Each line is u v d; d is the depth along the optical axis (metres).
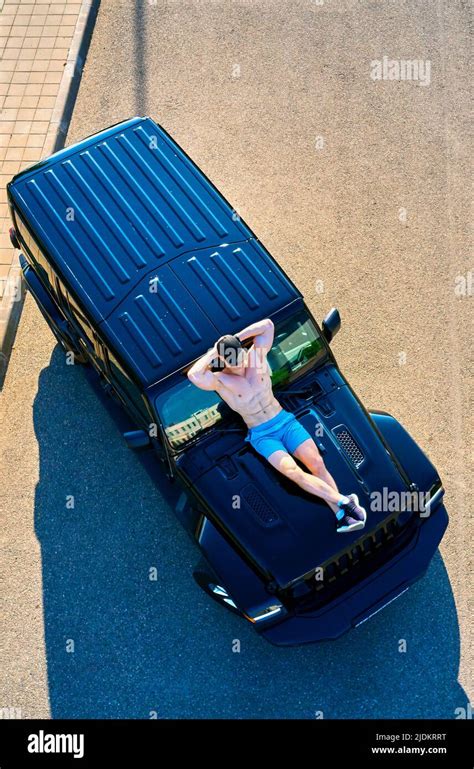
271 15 10.32
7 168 9.23
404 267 8.32
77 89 9.89
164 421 6.04
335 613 5.77
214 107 9.60
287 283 6.26
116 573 6.84
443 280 8.23
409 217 8.66
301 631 5.73
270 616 5.70
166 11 10.45
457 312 8.01
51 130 9.45
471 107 9.43
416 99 9.52
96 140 6.93
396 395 7.55
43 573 6.89
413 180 8.92
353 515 5.62
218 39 10.17
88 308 6.18
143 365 5.97
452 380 7.61
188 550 6.89
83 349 7.03
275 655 6.35
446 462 7.16
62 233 6.46
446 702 6.11
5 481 7.39
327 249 8.48
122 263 6.29
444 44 9.95
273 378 6.25
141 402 6.13
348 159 9.11
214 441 6.17
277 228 8.64
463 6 10.27
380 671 6.24
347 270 8.34
